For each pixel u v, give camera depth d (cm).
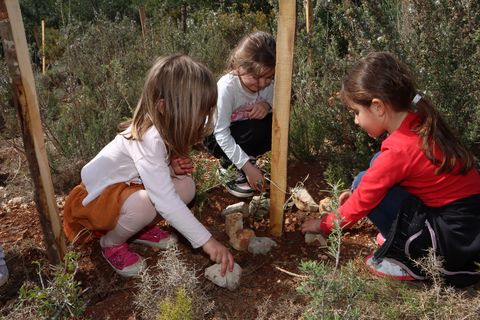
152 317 184
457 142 189
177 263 189
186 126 194
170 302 176
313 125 304
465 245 185
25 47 174
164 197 195
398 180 190
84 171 220
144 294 187
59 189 305
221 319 194
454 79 252
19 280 222
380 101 186
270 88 278
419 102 189
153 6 888
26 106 178
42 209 198
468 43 264
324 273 163
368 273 213
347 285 174
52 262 210
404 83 185
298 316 192
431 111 188
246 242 233
